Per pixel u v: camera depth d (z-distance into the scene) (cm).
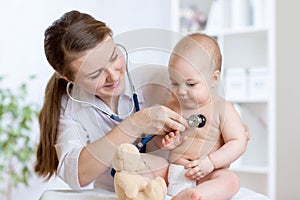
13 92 256
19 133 234
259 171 256
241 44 284
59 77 113
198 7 296
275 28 247
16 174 244
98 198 95
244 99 263
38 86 267
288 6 244
